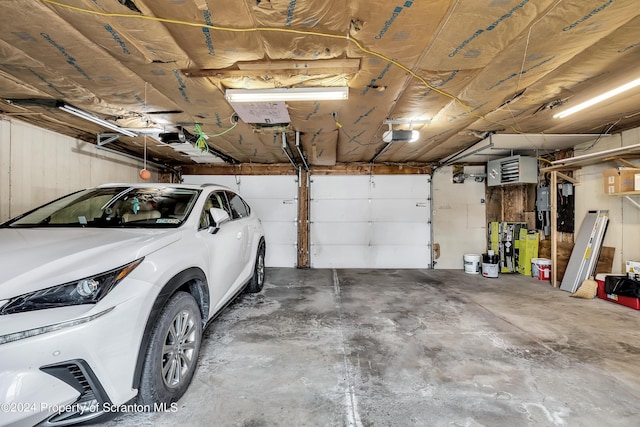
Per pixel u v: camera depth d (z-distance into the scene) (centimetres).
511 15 171
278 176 700
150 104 315
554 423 171
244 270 355
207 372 224
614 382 214
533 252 597
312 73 245
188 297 204
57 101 299
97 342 135
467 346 271
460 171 689
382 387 206
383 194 693
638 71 246
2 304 123
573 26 182
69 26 179
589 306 395
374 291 471
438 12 169
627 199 428
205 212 276
